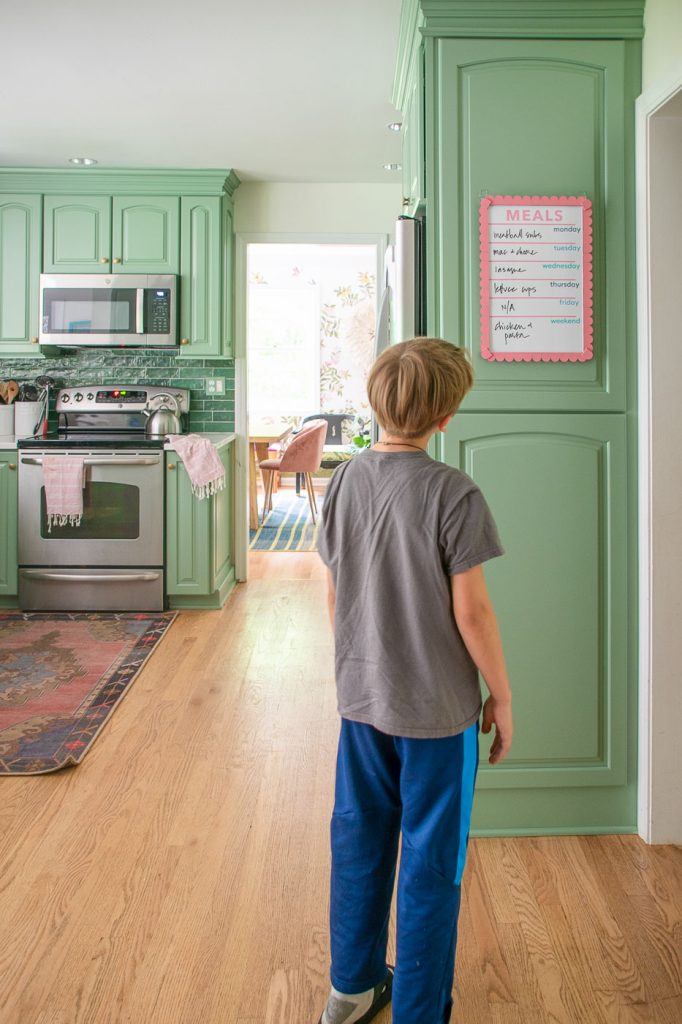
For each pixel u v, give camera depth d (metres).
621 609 2.24
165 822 2.28
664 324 2.14
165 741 2.83
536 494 2.22
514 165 2.19
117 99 3.54
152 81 3.35
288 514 7.88
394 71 3.22
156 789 2.48
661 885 2.00
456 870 1.35
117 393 5.06
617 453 2.22
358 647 1.39
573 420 2.21
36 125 3.89
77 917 1.84
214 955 1.72
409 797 1.35
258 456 8.20
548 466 2.22
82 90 3.44
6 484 4.54
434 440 2.22
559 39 2.17
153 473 4.47
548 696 2.25
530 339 2.19
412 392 1.33
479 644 1.33
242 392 5.16
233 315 5.08
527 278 2.19
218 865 2.06
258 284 9.45
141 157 4.41
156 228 4.70
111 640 4.02
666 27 2.00
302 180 4.90
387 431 1.42
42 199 4.67
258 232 5.00
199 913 1.86
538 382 2.21
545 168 2.19
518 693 2.25
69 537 4.52
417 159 2.46
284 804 2.38
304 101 3.56
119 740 2.84
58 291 4.67
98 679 3.45
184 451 4.45
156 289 4.66
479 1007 1.58
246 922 1.83
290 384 9.55
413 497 1.33
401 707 1.33
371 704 1.37
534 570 2.23
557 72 2.17
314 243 5.00
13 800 2.40
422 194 2.29
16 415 4.88
